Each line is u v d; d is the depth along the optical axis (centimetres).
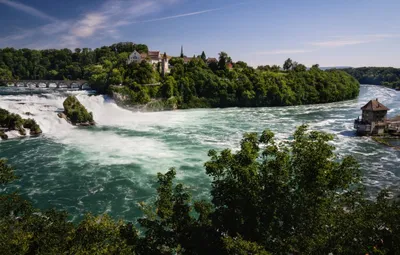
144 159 4756
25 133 6350
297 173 1523
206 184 3681
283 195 1522
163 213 1546
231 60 18862
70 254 1261
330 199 1495
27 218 1619
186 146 5612
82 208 3125
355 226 1387
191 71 13138
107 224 1412
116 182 3806
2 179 1847
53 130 6912
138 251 1542
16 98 9000
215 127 7650
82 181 3838
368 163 4756
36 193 3478
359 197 1562
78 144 5688
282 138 6331
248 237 1538
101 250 1263
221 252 1486
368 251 1343
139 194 3466
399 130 6706
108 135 6531
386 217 1437
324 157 1435
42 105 8125
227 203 1612
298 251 1458
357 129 6769
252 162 1641
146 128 7412
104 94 11188
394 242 1356
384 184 3850
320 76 16050
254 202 1559
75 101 7819
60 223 1584
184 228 1580
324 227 1445
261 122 8519
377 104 6775
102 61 19512
